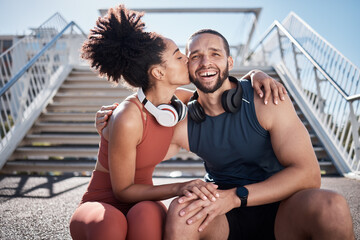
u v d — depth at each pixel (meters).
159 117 1.22
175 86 1.34
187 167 3.94
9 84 4.26
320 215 0.96
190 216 1.07
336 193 1.00
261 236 1.24
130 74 1.26
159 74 1.27
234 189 1.15
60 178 3.59
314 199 0.99
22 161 4.12
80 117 5.02
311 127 4.48
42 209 2.27
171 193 1.18
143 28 1.28
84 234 1.05
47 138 4.50
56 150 4.25
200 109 1.35
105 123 1.31
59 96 5.54
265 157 1.33
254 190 1.13
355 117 3.52
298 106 5.06
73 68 6.70
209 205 1.08
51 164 4.01
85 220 1.05
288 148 1.20
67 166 4.01
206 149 1.38
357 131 3.51
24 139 4.50
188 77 1.33
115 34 1.25
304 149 1.18
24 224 1.91
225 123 1.33
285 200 1.15
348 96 3.52
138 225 1.05
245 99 1.32
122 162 1.21
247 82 1.39
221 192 1.14
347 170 3.60
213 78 1.29
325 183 3.14
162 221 1.11
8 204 2.42
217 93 1.33
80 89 5.84
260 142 1.30
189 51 1.33
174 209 1.10
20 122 4.58
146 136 1.27
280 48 6.32
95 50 1.27
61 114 5.02
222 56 1.31
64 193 2.81
